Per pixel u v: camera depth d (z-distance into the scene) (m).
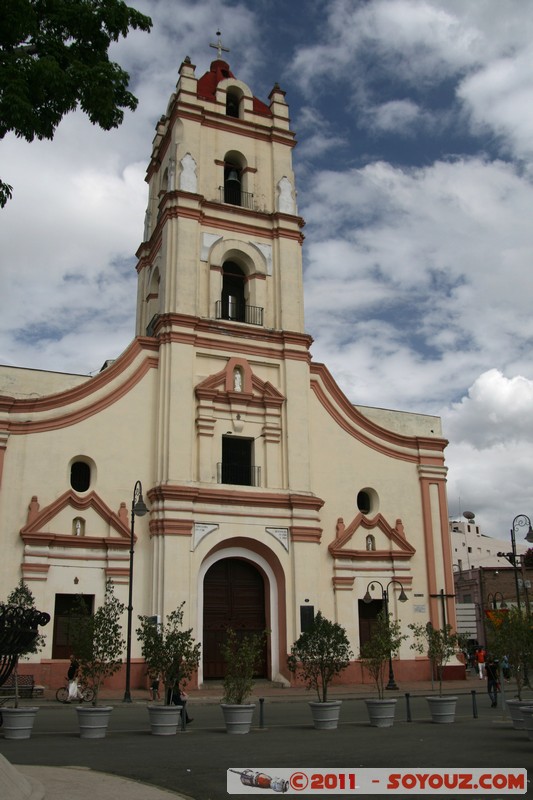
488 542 86.12
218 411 30.94
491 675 23.88
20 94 12.58
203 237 33.16
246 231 34.25
